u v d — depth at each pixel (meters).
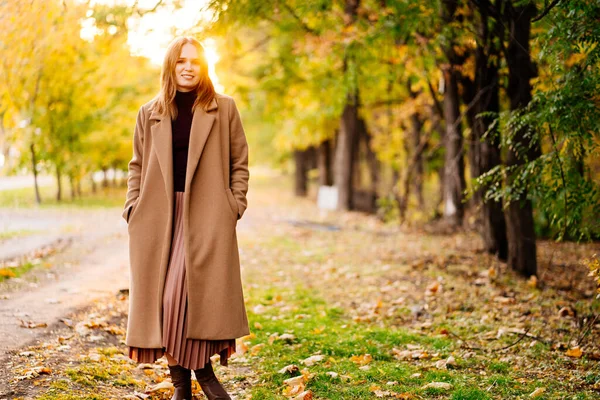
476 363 4.19
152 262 3.14
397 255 9.14
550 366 4.08
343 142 18.47
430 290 6.70
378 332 5.02
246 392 3.62
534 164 5.00
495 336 4.95
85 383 3.47
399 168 17.91
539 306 5.96
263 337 4.82
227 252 3.16
